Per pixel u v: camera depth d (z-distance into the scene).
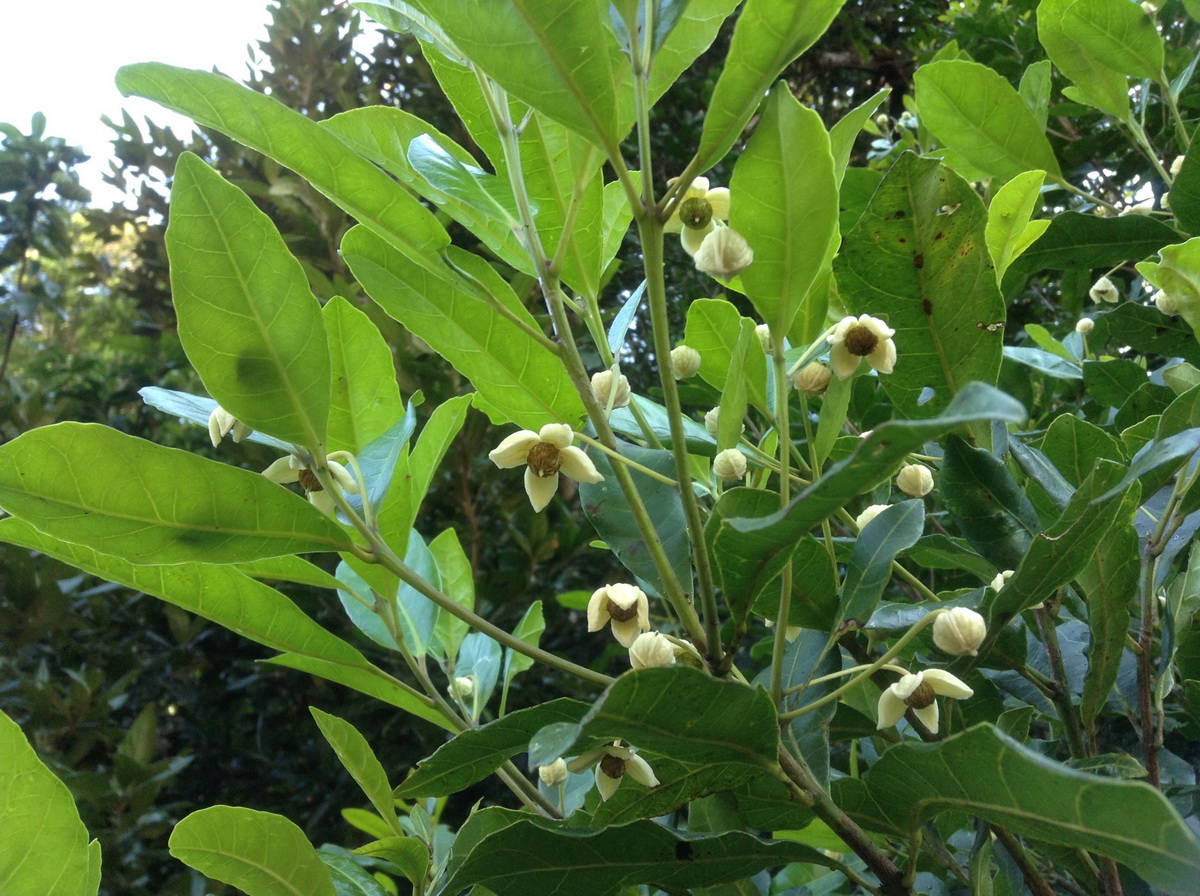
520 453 0.24
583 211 0.25
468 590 0.37
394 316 0.26
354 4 0.26
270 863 0.25
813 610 0.25
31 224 1.29
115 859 0.87
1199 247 0.25
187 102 0.23
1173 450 0.21
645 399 0.31
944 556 0.32
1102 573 0.24
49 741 1.00
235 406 0.22
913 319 0.26
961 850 0.33
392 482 0.27
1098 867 0.25
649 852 0.21
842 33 1.27
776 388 0.22
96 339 1.93
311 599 0.96
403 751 1.00
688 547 0.24
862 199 0.44
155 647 1.23
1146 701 0.26
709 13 0.22
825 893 0.36
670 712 0.18
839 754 0.45
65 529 0.21
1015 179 0.29
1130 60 0.40
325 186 0.24
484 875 0.21
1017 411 0.13
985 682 0.29
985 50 0.81
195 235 0.21
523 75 0.19
